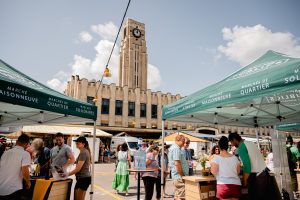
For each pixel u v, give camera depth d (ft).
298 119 22.61
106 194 30.22
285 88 10.92
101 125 126.62
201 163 18.17
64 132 76.13
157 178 22.71
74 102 18.17
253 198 14.92
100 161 85.46
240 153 14.87
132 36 293.84
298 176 26.71
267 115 24.84
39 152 25.16
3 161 13.47
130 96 138.72
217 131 131.85
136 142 79.87
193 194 16.90
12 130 66.03
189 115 24.20
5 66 17.26
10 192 13.03
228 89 14.26
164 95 149.38
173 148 18.85
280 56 14.46
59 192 16.15
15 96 12.96
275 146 26.27
